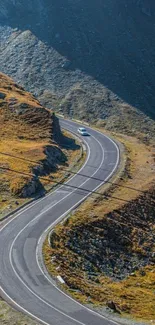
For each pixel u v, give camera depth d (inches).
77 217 2623.0
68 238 2413.9
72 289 1916.8
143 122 6663.4
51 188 3061.0
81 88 7180.1
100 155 3863.2
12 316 1652.3
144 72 7849.4
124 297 2046.0
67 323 1626.5
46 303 1765.5
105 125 6441.9
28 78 7440.9
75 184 3152.1
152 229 2834.6
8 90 4872.0
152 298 2114.9
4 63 7849.4
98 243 2490.2
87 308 1754.4
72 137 4461.1
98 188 3093.0
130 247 2591.0
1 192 2903.5
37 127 4104.3
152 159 3909.9
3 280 1937.7
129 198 2994.6
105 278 2246.6
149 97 7347.4
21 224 2513.5
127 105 6968.5
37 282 1934.1
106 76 7524.6
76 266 2229.3
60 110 6702.8
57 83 7322.8
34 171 3198.8
